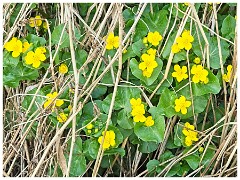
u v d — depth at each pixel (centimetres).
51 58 87
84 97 92
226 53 90
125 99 88
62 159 85
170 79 89
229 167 93
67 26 91
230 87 90
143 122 85
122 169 96
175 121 93
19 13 93
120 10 87
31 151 98
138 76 87
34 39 92
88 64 93
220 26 97
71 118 81
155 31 91
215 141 93
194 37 90
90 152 85
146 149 91
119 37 85
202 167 88
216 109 94
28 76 90
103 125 86
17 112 93
